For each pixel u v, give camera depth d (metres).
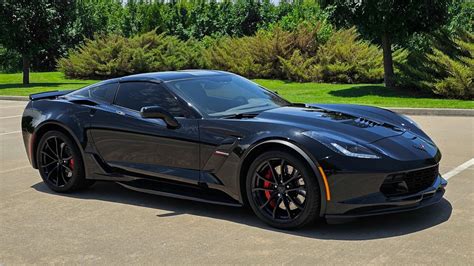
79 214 5.33
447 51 15.59
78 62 27.09
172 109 5.36
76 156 5.98
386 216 4.88
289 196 4.60
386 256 3.98
